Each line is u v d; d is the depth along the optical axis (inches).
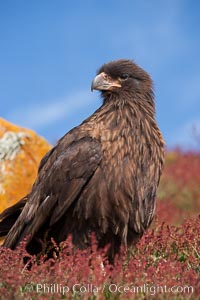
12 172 713.0
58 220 530.9
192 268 489.4
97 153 523.5
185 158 1235.2
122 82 575.2
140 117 555.2
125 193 522.0
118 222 523.5
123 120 546.6
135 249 541.3
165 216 775.1
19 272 433.1
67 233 530.0
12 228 553.9
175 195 1002.1
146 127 552.7
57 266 445.4
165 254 524.4
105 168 522.0
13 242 548.1
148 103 575.2
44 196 538.0
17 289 409.7
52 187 532.1
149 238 532.1
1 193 696.4
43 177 547.5
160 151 557.9
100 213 518.9
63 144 548.4
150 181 543.5
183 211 885.8
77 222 525.7
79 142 534.3
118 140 533.0
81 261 445.4
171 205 869.8
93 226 523.5
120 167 523.8
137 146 538.0
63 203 525.3
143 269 454.3
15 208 576.7
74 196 522.6
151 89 584.1
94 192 518.9
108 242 530.3
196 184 1054.4
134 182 527.2
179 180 1079.0
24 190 711.7
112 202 519.5
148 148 545.6
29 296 411.8
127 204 523.5
